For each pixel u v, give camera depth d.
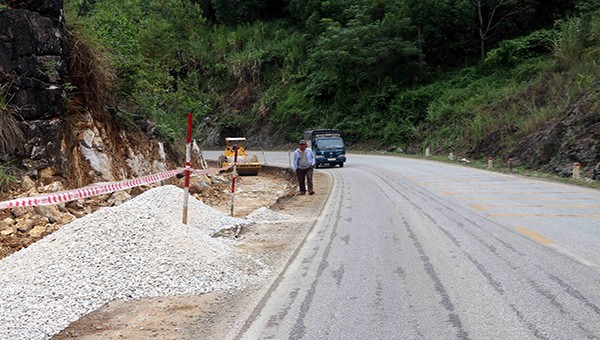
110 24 19.25
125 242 7.19
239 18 72.62
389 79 50.47
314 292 6.20
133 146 17.38
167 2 40.56
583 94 26.28
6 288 6.04
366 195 16.52
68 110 13.96
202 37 68.12
